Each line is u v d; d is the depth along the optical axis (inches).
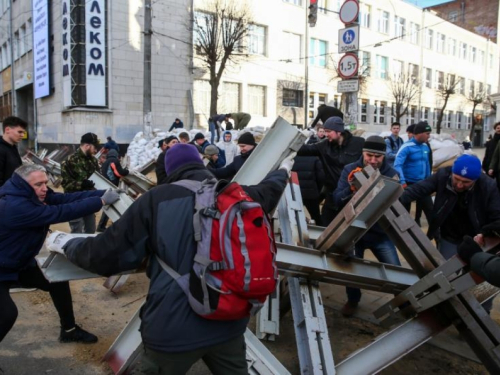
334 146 185.9
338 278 126.2
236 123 772.6
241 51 891.4
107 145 496.4
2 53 1375.5
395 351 108.1
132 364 119.1
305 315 118.3
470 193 133.6
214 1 901.2
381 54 1348.4
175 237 74.9
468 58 1755.7
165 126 906.1
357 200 106.6
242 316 74.8
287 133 109.9
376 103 1341.0
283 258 118.8
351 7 332.2
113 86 846.5
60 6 866.8
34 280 132.9
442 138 429.7
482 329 107.1
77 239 89.4
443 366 132.3
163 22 887.7
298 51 1117.7
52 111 943.7
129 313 167.8
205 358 82.2
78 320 159.9
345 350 140.2
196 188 78.6
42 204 119.3
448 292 103.0
